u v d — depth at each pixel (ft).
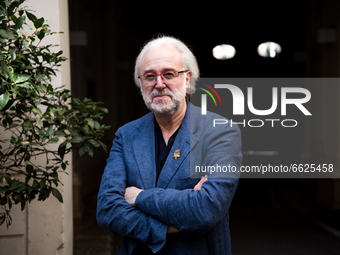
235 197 25.96
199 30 45.16
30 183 8.84
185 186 5.43
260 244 15.75
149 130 5.87
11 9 5.92
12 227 9.14
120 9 34.78
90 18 25.73
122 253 5.64
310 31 26.50
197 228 5.09
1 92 5.47
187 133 5.61
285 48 42.80
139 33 41.45
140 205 5.29
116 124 32.63
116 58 33.17
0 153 6.48
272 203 24.04
